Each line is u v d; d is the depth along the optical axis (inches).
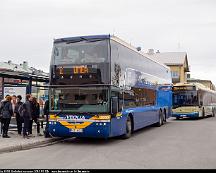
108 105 572.7
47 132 633.0
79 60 592.7
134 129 711.7
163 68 1044.5
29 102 636.7
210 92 1697.8
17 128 696.4
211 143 598.5
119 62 626.5
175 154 476.1
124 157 452.8
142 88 784.9
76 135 581.6
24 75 689.6
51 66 606.2
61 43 609.3
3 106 630.5
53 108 595.2
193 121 1264.8
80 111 579.8
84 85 583.8
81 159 438.3
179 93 1350.9
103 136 569.9
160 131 838.5
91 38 596.7
